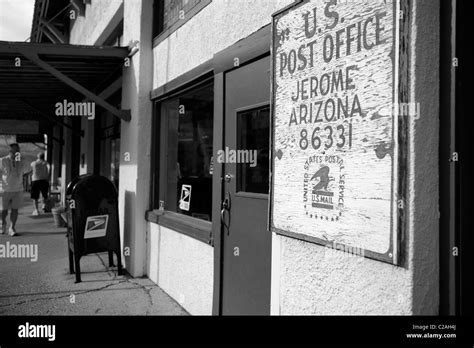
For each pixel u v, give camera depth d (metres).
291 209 2.47
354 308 2.04
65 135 13.85
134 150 5.73
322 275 2.24
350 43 2.07
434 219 1.83
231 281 3.49
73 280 5.51
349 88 2.07
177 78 4.73
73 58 5.93
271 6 3.02
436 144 1.84
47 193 12.72
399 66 1.82
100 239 5.62
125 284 5.31
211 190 4.25
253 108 3.27
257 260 3.15
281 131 2.58
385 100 1.88
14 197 8.80
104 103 5.81
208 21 4.05
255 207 3.20
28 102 9.95
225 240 3.61
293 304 2.46
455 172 1.80
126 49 5.93
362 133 1.99
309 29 2.35
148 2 5.64
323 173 2.22
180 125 5.18
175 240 4.73
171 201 5.39
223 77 3.69
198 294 4.13
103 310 4.36
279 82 2.62
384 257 1.86
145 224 5.67
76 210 5.46
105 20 8.01
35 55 5.44
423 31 1.80
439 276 1.84
